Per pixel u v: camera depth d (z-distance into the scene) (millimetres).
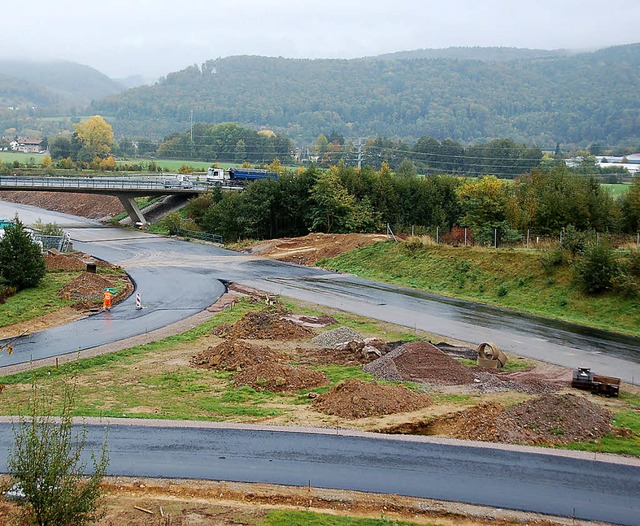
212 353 28344
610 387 24016
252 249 63594
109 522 14180
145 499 15359
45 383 24906
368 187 74000
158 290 44688
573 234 43094
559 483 16766
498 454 18375
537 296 40562
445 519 14938
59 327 34312
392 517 14891
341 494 15820
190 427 19922
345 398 21938
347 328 32219
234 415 21297
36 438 12727
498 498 15898
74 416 20734
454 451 18531
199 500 15422
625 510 15578
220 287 45844
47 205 109625
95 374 26219
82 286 43156
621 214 52125
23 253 42594
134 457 17641
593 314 37062
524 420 20625
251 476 16656
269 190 72000
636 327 34750
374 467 17344
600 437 19891
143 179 105188
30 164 137000
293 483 16344
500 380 25328
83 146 183375
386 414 21312
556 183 60375
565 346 31172
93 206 100188
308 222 70875
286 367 25812
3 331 33062
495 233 52844
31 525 12359
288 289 45125
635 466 17922
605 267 38000
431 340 31812
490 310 39188
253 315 34125
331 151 177250
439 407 22062
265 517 14562
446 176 80625
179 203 88938
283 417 21109
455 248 49625
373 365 26641
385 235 60781
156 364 27734
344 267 54375
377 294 43750
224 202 74250
